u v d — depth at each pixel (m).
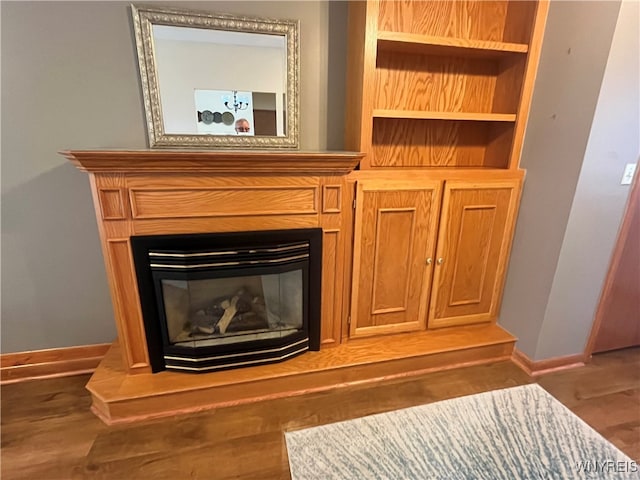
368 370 1.92
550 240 1.86
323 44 1.83
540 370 2.05
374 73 1.64
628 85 1.59
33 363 1.94
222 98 1.76
